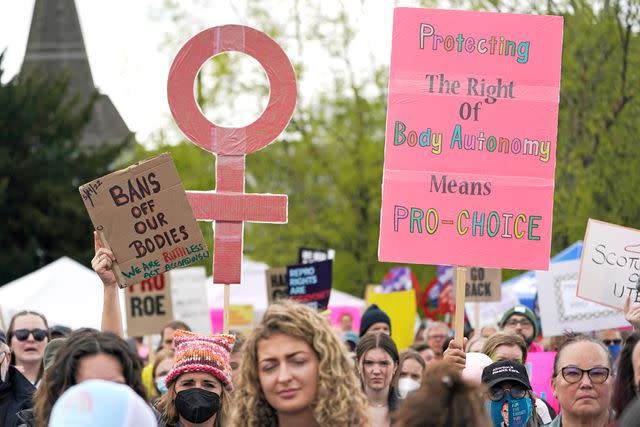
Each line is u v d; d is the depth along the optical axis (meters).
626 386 9.76
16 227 63.28
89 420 6.21
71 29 83.56
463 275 12.79
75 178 64.94
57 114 65.06
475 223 12.90
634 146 41.22
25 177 63.34
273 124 12.95
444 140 13.00
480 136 12.99
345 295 35.69
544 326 19.22
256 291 34.25
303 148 55.50
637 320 12.56
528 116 13.02
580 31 41.88
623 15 41.72
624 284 14.94
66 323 28.19
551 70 13.06
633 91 41.50
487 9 45.44
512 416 10.87
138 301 21.80
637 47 41.84
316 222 54.88
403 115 13.04
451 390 6.53
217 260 12.80
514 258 12.89
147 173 11.75
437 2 49.38
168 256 11.77
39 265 64.69
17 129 64.06
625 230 14.97
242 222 12.85
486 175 12.95
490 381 10.87
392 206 12.96
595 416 10.55
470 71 13.08
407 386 12.47
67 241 64.44
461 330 12.17
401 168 12.99
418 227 12.93
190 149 58.81
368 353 12.41
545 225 12.89
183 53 12.95
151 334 21.80
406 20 13.12
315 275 20.19
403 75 13.09
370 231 54.53
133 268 11.70
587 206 40.94
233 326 29.58
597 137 41.44
